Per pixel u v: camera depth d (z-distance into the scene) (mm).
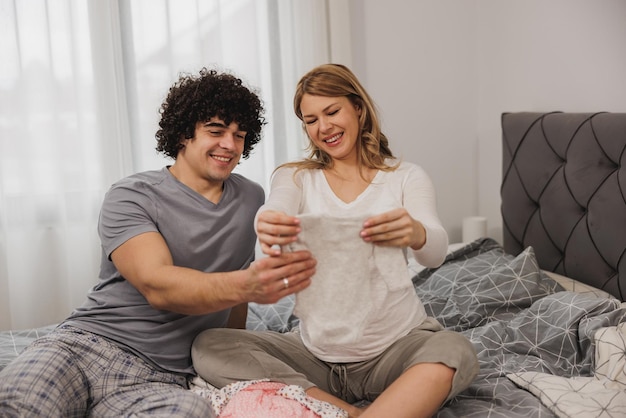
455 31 3336
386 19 3221
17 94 2600
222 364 1821
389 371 1792
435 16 3297
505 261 2596
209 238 1907
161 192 1881
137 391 1735
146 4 2779
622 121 2410
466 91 3393
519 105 3121
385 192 1900
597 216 2500
